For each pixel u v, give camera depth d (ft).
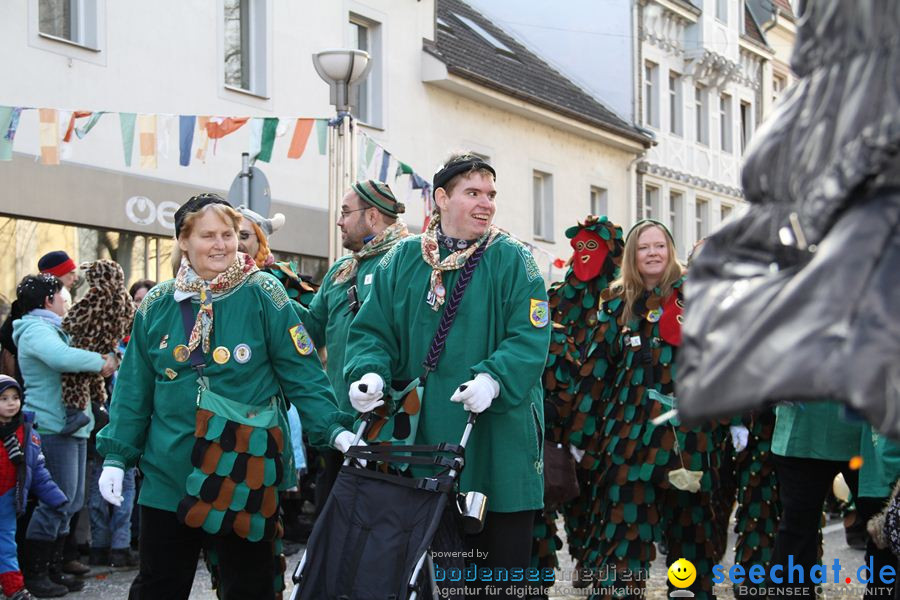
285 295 15.87
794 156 5.76
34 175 42.91
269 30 55.47
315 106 58.54
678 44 103.40
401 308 15.26
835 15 5.80
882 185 5.40
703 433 19.38
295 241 56.80
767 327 5.31
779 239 5.74
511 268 15.08
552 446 20.24
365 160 36.99
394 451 13.91
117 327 25.53
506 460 14.70
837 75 5.75
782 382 5.11
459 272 15.11
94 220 45.50
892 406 4.83
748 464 21.61
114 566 26.89
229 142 52.65
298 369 15.69
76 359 23.86
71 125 33.68
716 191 109.09
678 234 103.40
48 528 23.21
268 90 55.31
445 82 67.56
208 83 51.62
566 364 20.98
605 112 93.15
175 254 17.34
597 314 21.86
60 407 24.18
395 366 15.40
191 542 15.47
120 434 15.43
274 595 15.81
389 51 64.44
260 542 15.38
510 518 14.83
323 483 19.98
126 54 47.34
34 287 24.85
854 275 5.19
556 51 97.35
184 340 15.25
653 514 19.34
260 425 15.23
